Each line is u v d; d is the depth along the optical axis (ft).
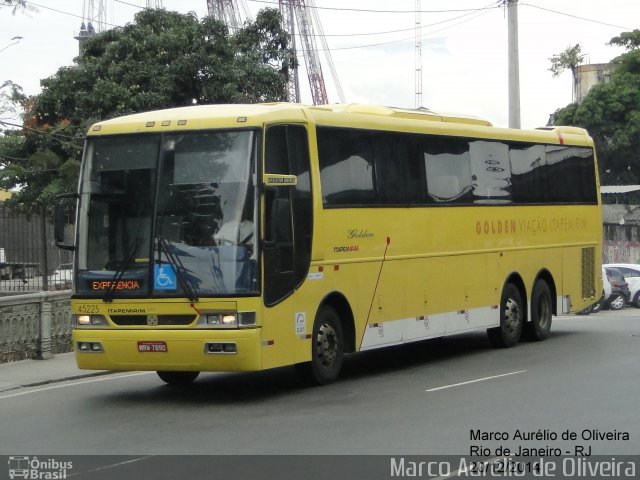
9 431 37.29
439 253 55.26
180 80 96.27
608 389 44.06
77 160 87.66
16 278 71.20
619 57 185.57
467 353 60.13
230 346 40.91
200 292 41.39
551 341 66.23
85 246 43.52
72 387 49.34
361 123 49.57
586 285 71.26
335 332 47.42
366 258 49.26
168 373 49.26
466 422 36.47
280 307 42.88
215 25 98.43
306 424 36.83
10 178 84.12
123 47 97.09
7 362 56.65
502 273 61.36
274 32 106.42
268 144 42.75
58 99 95.66
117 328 42.52
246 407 41.39
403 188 52.42
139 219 42.73
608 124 176.35
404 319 52.24
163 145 43.01
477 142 59.31
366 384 47.44
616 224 166.20
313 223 45.39
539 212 65.51
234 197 41.83
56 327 60.23
